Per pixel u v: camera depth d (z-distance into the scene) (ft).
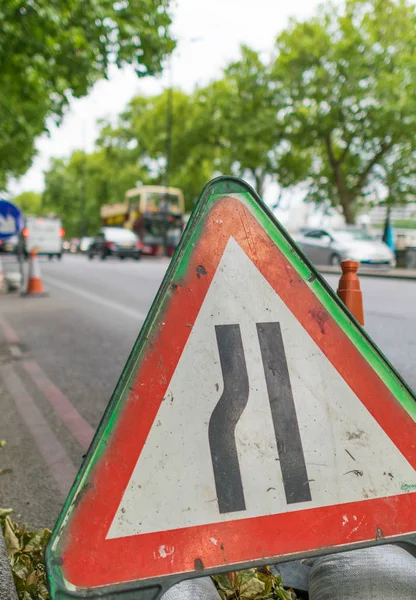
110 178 227.61
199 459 4.95
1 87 39.96
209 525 4.87
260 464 5.08
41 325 28.91
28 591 6.51
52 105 41.22
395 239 89.81
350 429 5.35
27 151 89.92
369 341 5.49
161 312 5.06
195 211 5.27
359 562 5.78
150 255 117.29
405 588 5.50
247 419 5.12
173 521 4.80
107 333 26.32
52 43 29.55
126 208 126.21
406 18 87.97
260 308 5.32
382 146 94.94
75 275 63.36
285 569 7.09
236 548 4.89
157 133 137.59
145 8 30.89
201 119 113.09
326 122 91.35
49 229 108.47
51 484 10.62
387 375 5.50
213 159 126.00
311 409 5.29
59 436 13.19
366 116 90.38
